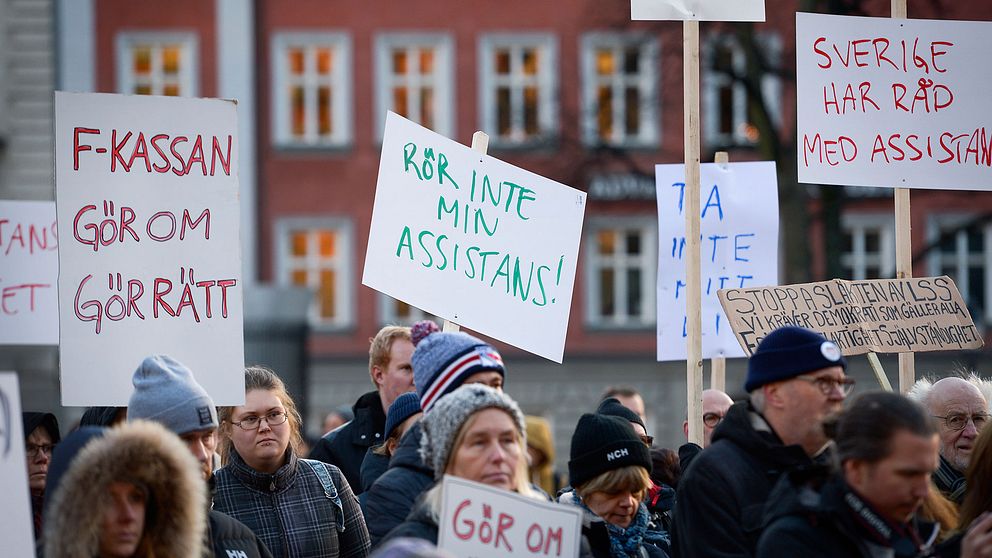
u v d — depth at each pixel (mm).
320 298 46656
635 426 10719
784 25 35812
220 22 45688
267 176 46406
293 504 9141
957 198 44938
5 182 40188
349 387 46375
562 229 10750
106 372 9180
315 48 46719
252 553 7961
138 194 9398
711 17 11016
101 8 45094
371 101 46625
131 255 9328
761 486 7461
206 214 9508
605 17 41688
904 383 10898
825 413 7395
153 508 6539
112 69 45125
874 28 11672
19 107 40312
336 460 11047
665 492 10422
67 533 6379
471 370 7992
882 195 33062
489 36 46500
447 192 10500
